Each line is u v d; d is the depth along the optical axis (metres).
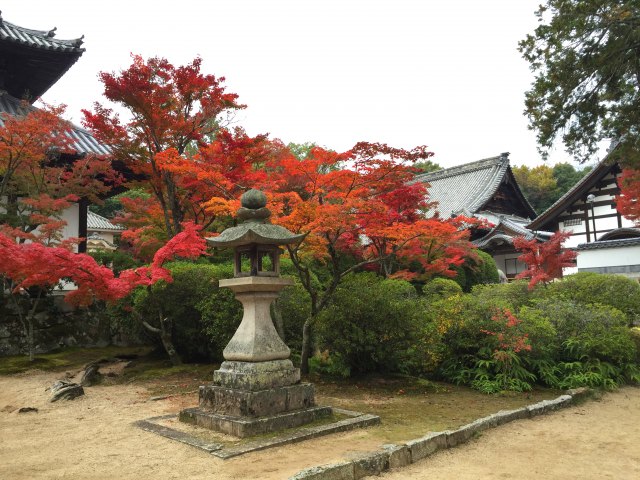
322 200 8.64
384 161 7.74
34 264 8.30
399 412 7.03
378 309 8.75
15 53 16.20
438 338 9.28
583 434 6.29
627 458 5.34
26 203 11.38
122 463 4.73
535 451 5.54
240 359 6.23
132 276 9.09
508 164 35.66
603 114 11.98
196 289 10.70
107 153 15.65
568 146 12.62
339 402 7.68
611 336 9.84
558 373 9.48
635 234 23.84
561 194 54.38
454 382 9.37
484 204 31.97
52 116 11.41
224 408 6.00
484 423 6.34
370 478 4.54
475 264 21.62
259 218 6.58
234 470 4.45
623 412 7.61
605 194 26.05
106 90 10.36
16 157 11.43
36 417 6.87
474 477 4.65
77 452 5.14
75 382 9.43
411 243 10.34
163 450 5.11
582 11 11.00
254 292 6.36
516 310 11.42
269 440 5.28
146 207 13.82
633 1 10.25
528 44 12.13
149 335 12.02
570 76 11.62
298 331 10.42
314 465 4.55
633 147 11.99
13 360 11.88
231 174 10.08
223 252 14.18
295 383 6.36
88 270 8.64
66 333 13.68
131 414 6.89
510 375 8.84
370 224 8.73
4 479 4.34
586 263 23.11
